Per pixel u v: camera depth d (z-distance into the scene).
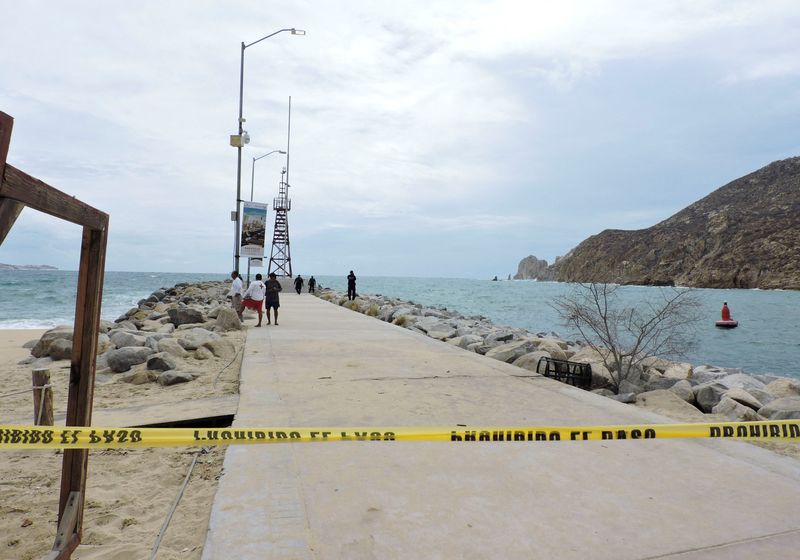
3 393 7.70
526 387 7.46
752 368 17.77
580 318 9.70
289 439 2.76
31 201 2.00
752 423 3.30
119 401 7.00
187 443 2.58
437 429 3.24
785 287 134.88
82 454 2.88
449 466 4.26
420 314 24.72
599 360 10.71
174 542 3.22
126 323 16.92
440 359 9.96
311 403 6.23
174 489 4.07
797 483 4.02
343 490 3.73
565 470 4.23
